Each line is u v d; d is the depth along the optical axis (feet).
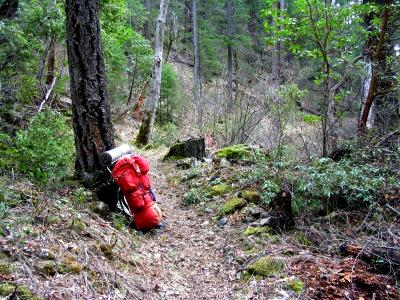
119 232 15.48
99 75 17.67
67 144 19.75
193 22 90.79
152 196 17.54
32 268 10.42
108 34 44.60
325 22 23.89
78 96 17.53
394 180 18.24
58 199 15.33
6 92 23.73
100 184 17.67
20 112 23.27
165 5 44.75
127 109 58.49
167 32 106.52
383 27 25.13
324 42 24.39
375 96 25.48
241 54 92.43
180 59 107.86
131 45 64.64
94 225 14.80
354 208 17.97
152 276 13.23
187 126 52.90
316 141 28.68
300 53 25.93
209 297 12.70
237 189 21.86
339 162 20.39
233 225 18.15
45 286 9.89
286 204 17.66
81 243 12.70
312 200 18.49
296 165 21.42
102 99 17.81
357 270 13.29
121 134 49.88
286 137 29.99
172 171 29.60
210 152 34.30
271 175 20.98
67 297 9.89
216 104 41.55
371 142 23.26
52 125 19.92
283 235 16.55
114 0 43.16
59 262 11.12
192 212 21.25
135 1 92.43
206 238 17.52
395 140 22.98
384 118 26.43
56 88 29.91
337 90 29.84
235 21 105.50
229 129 37.47
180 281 13.60
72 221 13.47
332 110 26.66
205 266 14.99
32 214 13.16
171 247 16.57
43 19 26.99
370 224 16.12
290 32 25.31
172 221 19.93
